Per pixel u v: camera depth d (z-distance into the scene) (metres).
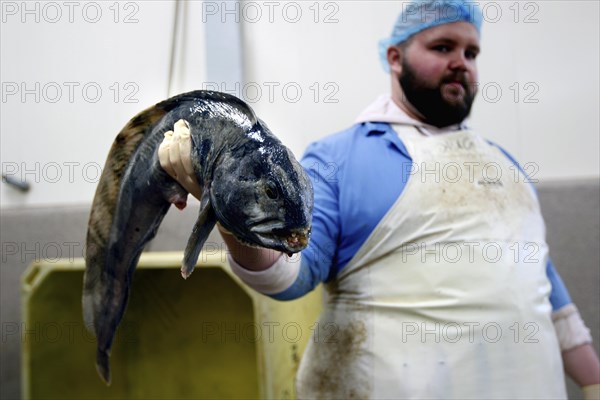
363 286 1.29
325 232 1.26
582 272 1.78
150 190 0.92
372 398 1.26
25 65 2.05
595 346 1.77
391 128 1.39
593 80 1.82
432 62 1.40
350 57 1.89
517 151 1.85
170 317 1.73
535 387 1.27
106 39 2.01
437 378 1.23
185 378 1.72
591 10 1.82
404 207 1.28
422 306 1.25
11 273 2.00
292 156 0.77
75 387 1.71
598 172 1.82
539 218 1.41
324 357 1.33
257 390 1.68
